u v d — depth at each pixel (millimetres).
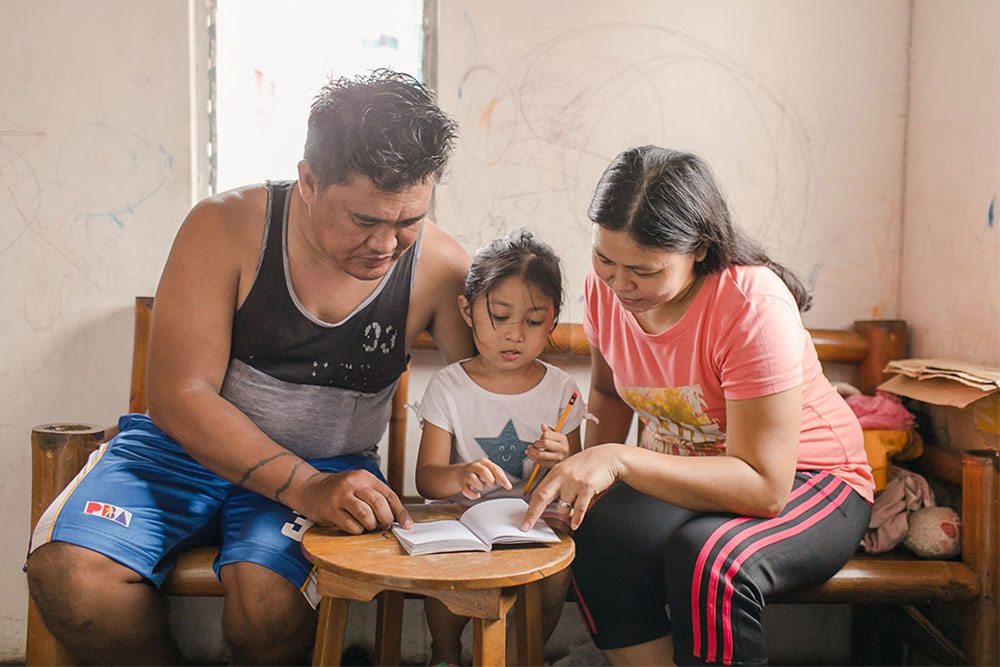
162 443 1479
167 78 1875
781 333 1274
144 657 1366
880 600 1506
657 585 1326
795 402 1284
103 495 1365
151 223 1892
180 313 1354
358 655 1897
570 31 1928
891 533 1634
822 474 1418
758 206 1985
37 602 1295
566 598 1644
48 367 1896
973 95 1759
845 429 1473
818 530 1315
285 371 1448
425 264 1528
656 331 1415
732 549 1227
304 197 1271
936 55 1891
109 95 1867
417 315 1548
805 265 2004
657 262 1219
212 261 1374
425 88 1251
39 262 1879
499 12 1912
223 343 1388
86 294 1892
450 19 1901
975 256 1747
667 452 1526
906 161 2004
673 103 1954
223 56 1956
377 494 1250
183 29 1873
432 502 1481
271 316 1410
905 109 2002
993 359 1685
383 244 1233
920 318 1942
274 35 1976
